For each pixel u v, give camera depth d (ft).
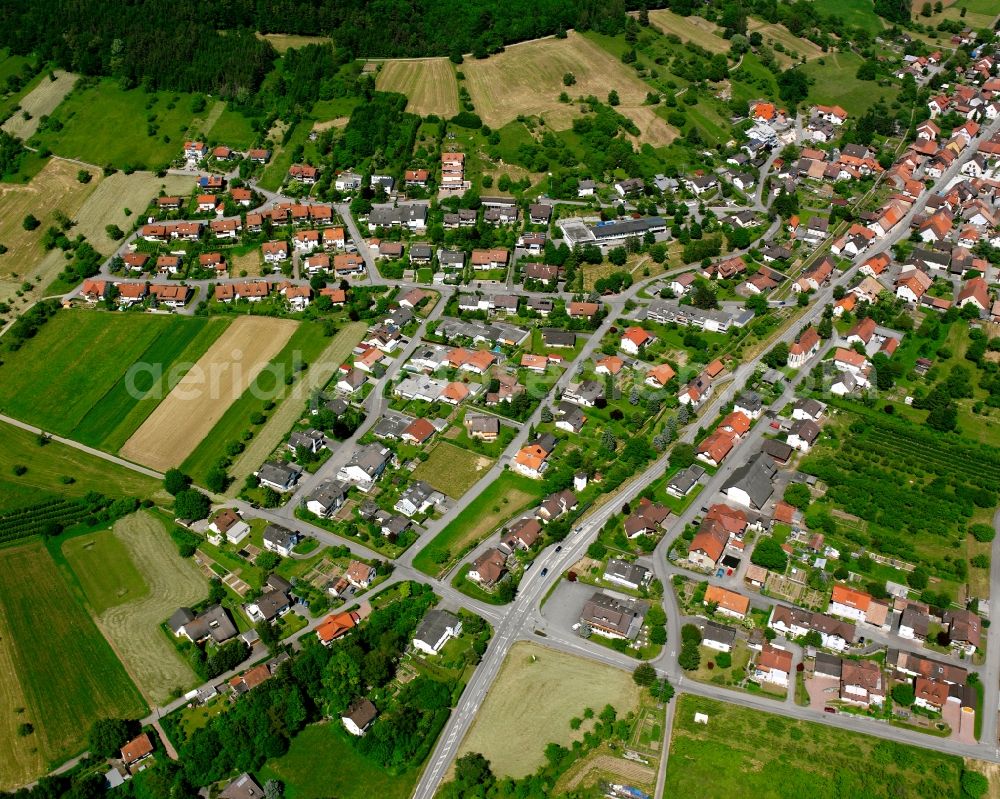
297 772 497.05
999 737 510.58
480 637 565.12
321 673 532.32
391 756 497.46
